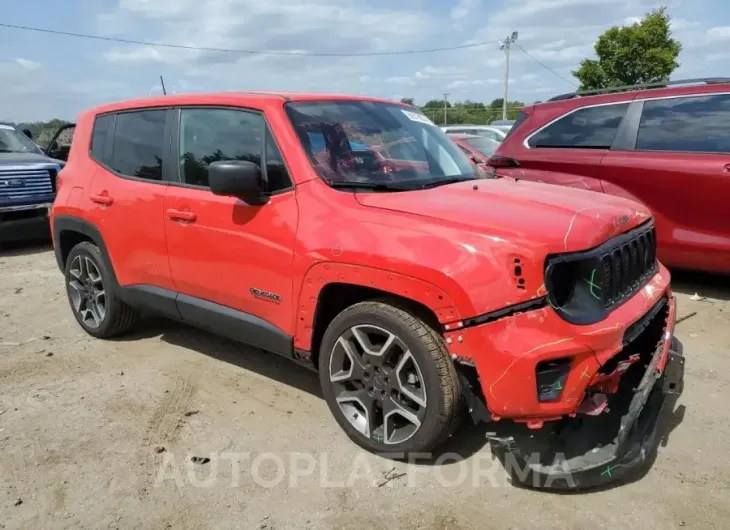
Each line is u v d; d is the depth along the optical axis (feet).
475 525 9.00
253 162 12.20
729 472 10.11
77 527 9.21
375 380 10.49
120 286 15.19
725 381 13.37
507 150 22.20
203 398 13.10
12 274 24.94
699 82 19.16
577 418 10.07
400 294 9.64
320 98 13.12
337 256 10.32
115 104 15.71
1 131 33.06
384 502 9.58
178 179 13.60
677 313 17.69
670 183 18.53
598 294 9.25
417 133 13.83
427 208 10.19
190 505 9.64
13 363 15.21
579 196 11.43
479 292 8.93
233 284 12.38
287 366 14.70
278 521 9.23
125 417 12.37
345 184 11.26
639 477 10.04
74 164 16.48
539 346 8.71
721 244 18.07
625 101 19.90
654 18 105.40
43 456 11.05
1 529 9.18
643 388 9.77
